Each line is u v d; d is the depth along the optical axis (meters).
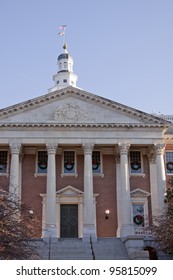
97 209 50.53
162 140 49.12
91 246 42.38
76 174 51.41
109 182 51.56
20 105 48.88
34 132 48.62
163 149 49.22
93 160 52.22
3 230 26.88
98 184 51.38
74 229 49.50
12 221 28.84
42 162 51.75
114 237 47.25
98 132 49.09
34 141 48.34
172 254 38.84
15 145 48.00
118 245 42.72
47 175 48.28
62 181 51.19
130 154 52.56
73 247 42.00
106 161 52.34
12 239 27.58
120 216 49.44
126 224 45.91
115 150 51.56
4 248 26.62
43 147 51.38
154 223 44.31
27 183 50.84
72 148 51.84
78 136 48.69
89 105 49.88
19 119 48.84
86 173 47.69
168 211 40.22
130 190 50.97
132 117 49.66
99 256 39.53
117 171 51.44
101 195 51.03
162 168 48.19
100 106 49.88
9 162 50.72
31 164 51.62
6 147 50.78
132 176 51.69
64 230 49.38
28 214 32.09
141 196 50.75
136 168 51.97
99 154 52.44
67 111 49.25
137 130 49.31
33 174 51.22
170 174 51.81
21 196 50.06
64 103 49.81
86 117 49.25
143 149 52.62
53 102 49.88
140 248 40.38
